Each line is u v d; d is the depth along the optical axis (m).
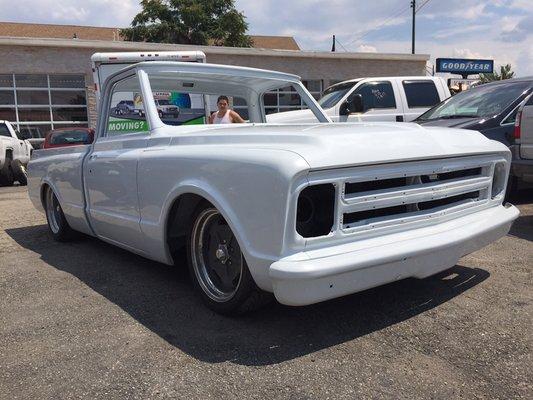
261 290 3.24
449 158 3.50
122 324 3.50
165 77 4.61
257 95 5.61
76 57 19.47
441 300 3.78
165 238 3.87
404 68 24.20
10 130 15.17
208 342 3.18
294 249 2.85
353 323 3.41
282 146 3.04
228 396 2.60
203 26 31.00
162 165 3.73
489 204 4.00
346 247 2.97
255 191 2.93
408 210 3.36
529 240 5.45
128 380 2.78
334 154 2.91
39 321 3.61
